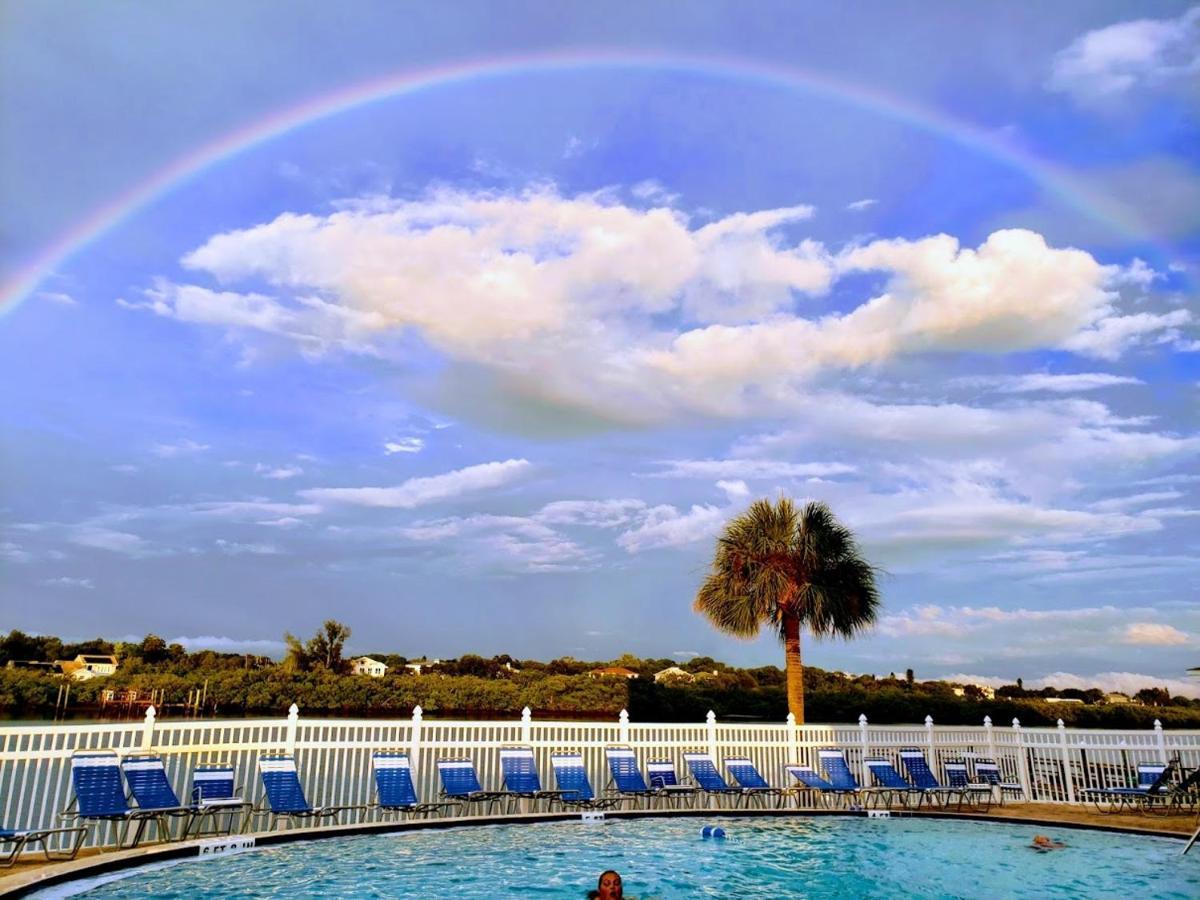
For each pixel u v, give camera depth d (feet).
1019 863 42.19
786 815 55.52
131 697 132.16
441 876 36.42
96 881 31.50
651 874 38.75
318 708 127.75
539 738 54.85
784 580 77.00
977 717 110.93
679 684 120.26
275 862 37.04
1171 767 54.90
